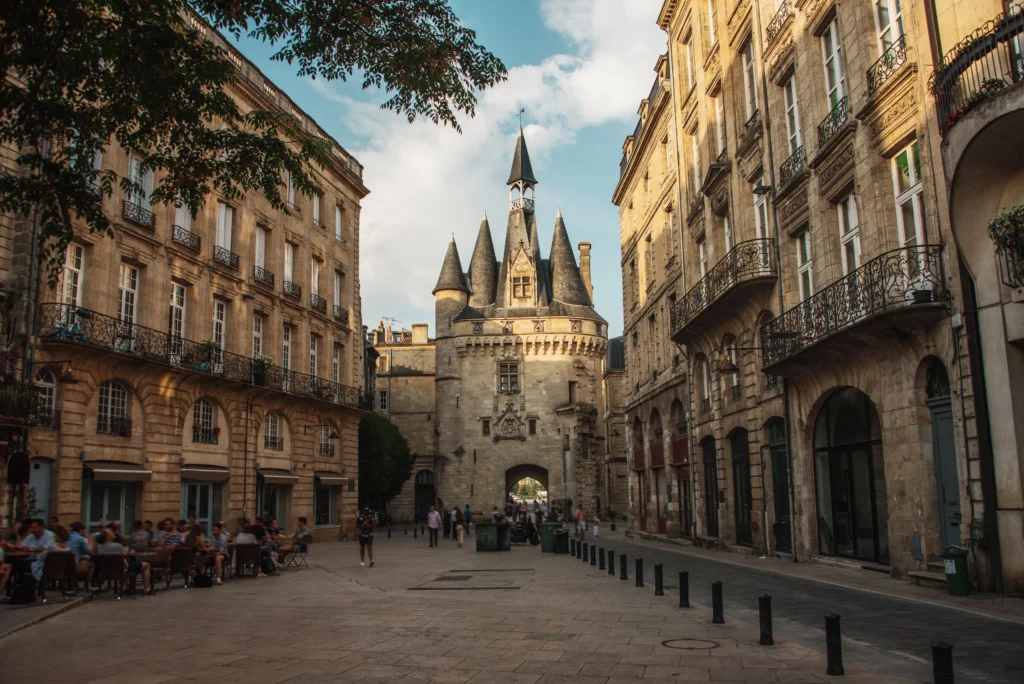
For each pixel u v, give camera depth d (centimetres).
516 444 6469
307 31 988
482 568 2003
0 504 1784
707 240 2506
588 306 6950
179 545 1602
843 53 1638
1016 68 1132
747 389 2205
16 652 887
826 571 1652
